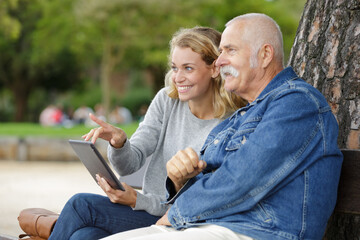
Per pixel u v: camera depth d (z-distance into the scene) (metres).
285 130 2.96
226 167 3.04
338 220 3.68
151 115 4.26
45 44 34.09
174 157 3.33
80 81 51.16
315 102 3.05
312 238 2.95
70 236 3.69
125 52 37.09
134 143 4.09
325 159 3.00
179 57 3.94
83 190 11.55
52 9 31.91
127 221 3.78
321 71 4.01
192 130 4.05
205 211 3.05
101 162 3.51
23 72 47.38
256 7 33.62
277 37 3.37
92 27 30.48
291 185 2.97
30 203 9.86
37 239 3.93
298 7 38.47
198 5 30.48
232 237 2.97
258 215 2.98
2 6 30.67
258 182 2.95
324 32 4.05
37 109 56.88
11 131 21.70
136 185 4.79
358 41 3.84
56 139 18.16
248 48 3.34
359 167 3.03
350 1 3.92
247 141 3.03
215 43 3.95
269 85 3.29
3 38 41.97
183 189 3.44
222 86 3.98
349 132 3.77
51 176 14.07
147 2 28.95
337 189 3.08
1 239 4.27
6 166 16.64
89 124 35.12
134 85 59.44
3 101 56.12
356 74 3.80
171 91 4.16
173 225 3.16
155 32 30.72
